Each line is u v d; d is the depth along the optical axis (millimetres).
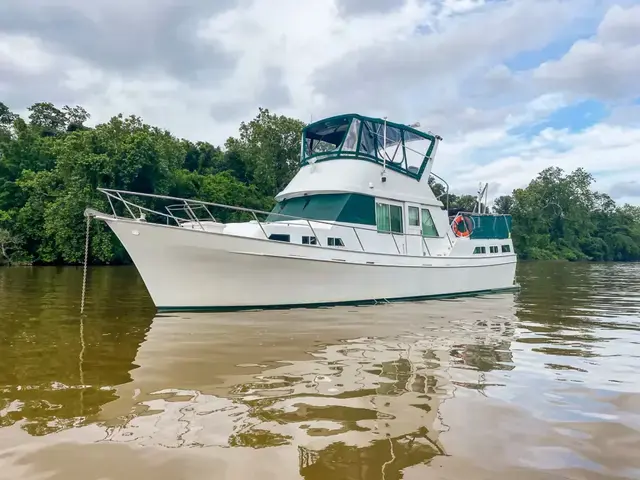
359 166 11773
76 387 4609
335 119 12492
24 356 5801
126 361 5605
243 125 43156
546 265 42344
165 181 30328
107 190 9016
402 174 12805
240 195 36219
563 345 6926
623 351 6574
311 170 12375
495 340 7223
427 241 13102
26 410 3975
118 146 28328
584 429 3783
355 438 3514
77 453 3197
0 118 45406
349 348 6469
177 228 8805
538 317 9703
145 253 8891
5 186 31297
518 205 62969
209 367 5391
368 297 10852
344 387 4738
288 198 12742
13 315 8859
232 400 4297
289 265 9617
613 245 68500
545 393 4680
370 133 12352
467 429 3730
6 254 27891
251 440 3447
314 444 3396
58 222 27188
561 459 3250
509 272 15609
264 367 5426
